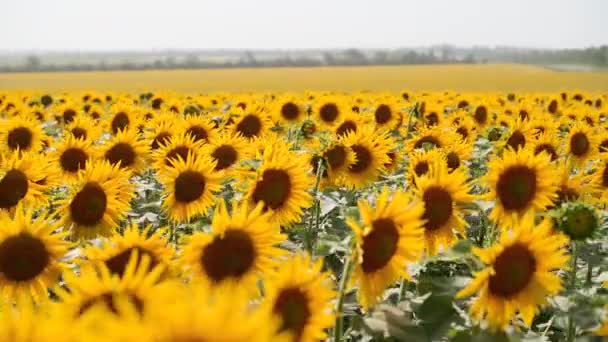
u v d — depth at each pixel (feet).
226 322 5.05
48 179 26.05
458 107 87.30
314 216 26.09
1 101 92.48
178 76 307.58
